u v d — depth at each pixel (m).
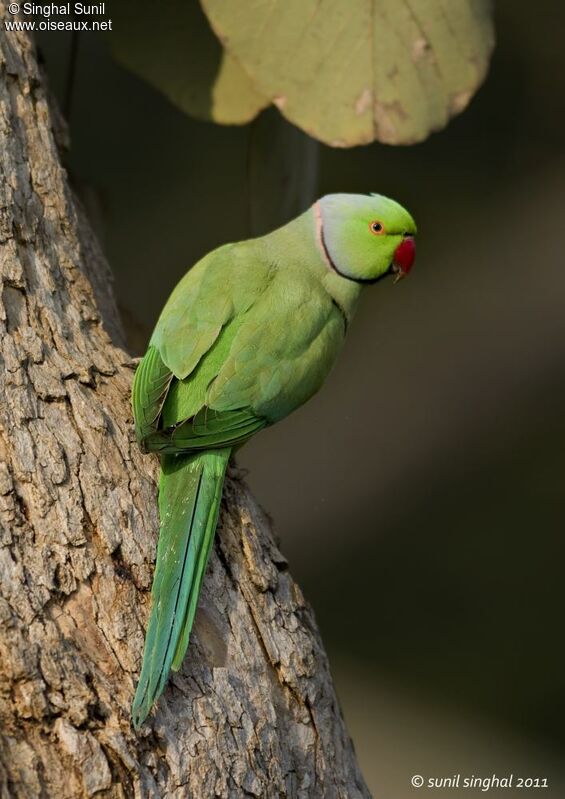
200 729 4.77
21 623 4.62
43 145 6.18
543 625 12.83
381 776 11.76
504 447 13.05
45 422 5.21
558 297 13.08
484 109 12.94
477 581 12.97
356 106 7.41
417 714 12.30
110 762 4.49
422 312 13.09
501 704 12.45
